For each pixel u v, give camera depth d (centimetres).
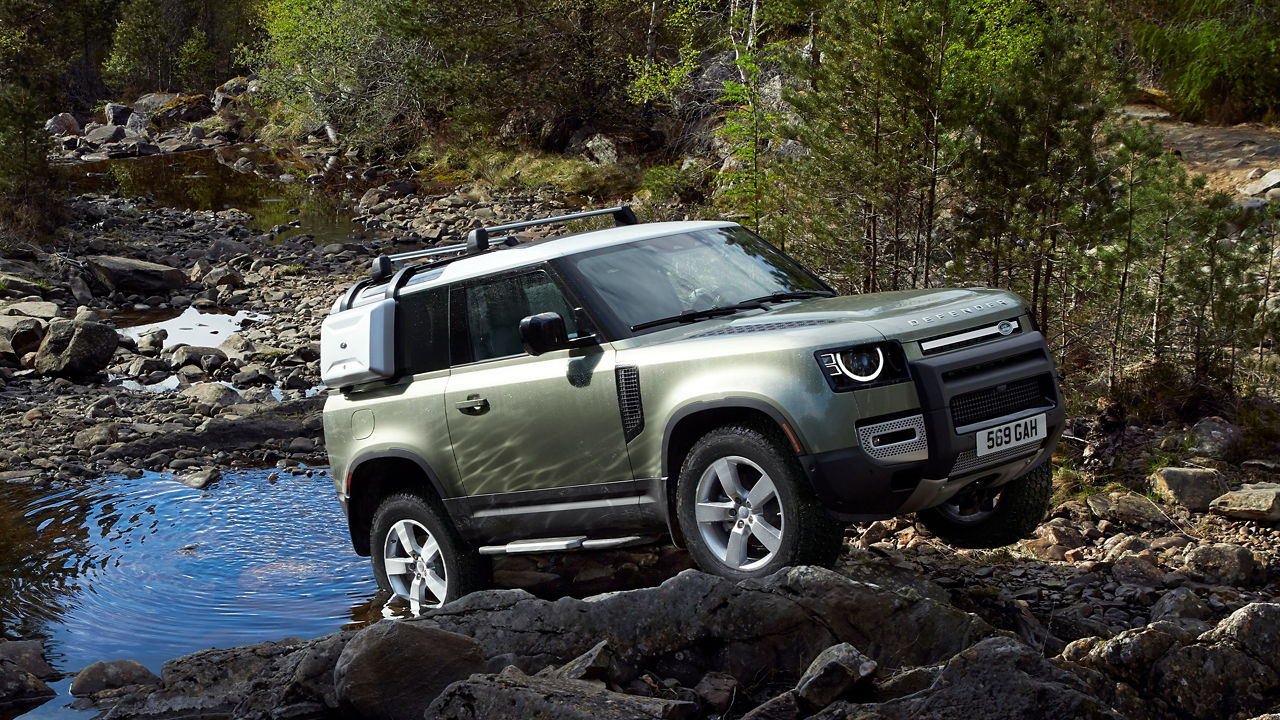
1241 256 888
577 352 546
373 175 3956
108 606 667
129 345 1653
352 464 642
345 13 4253
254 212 3234
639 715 368
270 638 608
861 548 640
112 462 1041
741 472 517
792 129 1131
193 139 5275
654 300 557
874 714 357
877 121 1059
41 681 546
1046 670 365
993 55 1489
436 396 600
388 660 443
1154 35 2188
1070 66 916
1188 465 751
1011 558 627
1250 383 878
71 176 4059
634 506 540
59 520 857
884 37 1040
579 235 611
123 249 2481
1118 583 575
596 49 3497
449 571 613
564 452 554
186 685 509
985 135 967
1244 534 645
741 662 440
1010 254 932
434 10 3559
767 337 493
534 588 659
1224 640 404
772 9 1723
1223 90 2050
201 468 1026
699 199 2562
